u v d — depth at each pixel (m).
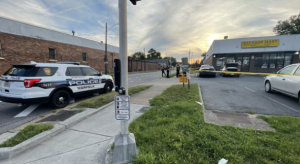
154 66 54.06
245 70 21.91
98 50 26.16
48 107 5.59
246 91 7.66
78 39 21.89
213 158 2.34
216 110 4.67
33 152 2.76
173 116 4.01
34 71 4.92
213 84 10.20
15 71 4.99
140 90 8.35
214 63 23.09
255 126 3.42
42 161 2.51
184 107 4.63
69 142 3.07
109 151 2.57
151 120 3.83
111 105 5.53
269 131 3.09
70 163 2.44
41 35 16.62
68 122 3.88
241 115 4.21
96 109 4.97
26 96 4.62
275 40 19.20
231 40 21.23
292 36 18.58
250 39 20.28
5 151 2.59
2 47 13.22
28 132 3.27
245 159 2.28
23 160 2.54
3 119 4.46
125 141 2.31
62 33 19.33
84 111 4.75
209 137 2.86
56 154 2.69
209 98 6.18
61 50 19.22
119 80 2.25
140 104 5.51
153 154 2.39
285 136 2.89
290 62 19.78
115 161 2.28
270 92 7.35
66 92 5.69
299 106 5.09
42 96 4.95
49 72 5.30
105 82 7.91
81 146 2.92
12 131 3.68
